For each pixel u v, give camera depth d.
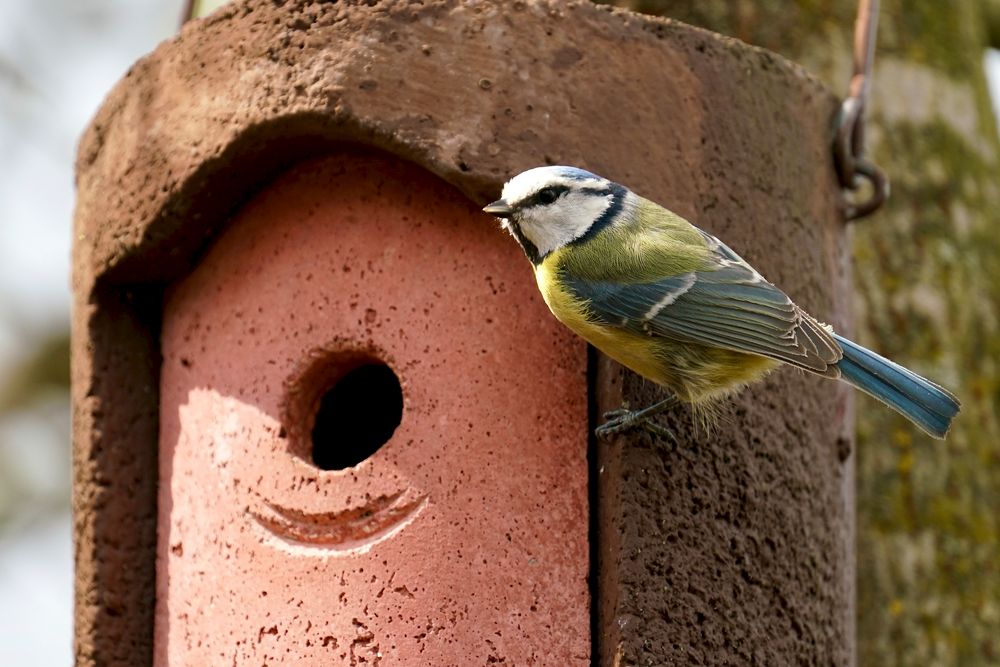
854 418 8.84
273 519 7.59
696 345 7.39
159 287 8.36
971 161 11.07
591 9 7.50
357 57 7.33
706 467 7.33
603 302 7.31
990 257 10.88
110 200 8.12
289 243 7.86
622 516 7.07
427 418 7.43
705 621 7.16
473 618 7.19
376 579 7.29
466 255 7.55
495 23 7.37
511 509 7.29
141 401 8.29
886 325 10.35
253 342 7.88
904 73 11.01
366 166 7.71
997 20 12.14
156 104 7.96
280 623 7.43
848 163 8.23
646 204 7.46
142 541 8.16
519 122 7.30
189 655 7.79
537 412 7.39
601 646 7.11
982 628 10.02
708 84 7.67
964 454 10.29
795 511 7.64
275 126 7.43
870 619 9.89
